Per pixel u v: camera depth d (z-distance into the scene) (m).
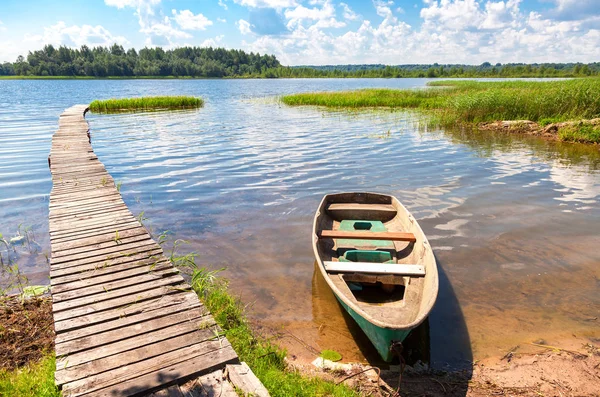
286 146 16.73
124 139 18.61
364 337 5.06
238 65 182.12
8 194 10.70
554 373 4.38
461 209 9.27
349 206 8.23
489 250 7.26
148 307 4.58
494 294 5.92
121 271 5.44
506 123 20.66
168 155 15.17
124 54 174.50
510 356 4.67
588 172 12.55
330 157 14.70
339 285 5.22
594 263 6.75
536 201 9.82
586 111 19.59
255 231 8.21
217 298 5.53
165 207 9.58
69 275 5.32
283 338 5.02
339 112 29.08
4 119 27.19
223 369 3.70
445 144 17.03
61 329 4.12
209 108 33.62
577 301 5.71
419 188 10.91
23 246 7.57
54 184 9.98
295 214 9.12
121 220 7.45
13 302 5.32
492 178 11.88
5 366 4.05
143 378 3.49
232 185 11.28
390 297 5.73
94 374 3.53
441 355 4.71
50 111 33.25
